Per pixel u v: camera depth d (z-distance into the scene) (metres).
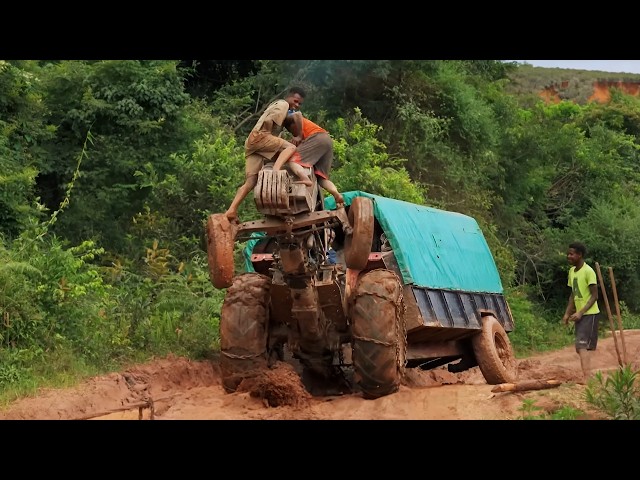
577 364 18.00
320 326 10.04
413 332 11.62
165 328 13.20
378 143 21.08
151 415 8.76
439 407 9.15
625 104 41.69
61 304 12.10
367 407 9.48
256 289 10.44
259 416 8.98
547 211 31.41
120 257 16.19
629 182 34.34
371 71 24.14
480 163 26.62
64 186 16.77
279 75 24.12
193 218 17.45
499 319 14.66
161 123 18.75
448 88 25.88
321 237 10.25
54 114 18.14
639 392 8.67
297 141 9.88
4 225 14.39
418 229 12.23
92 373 11.23
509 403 8.98
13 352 10.98
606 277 28.41
